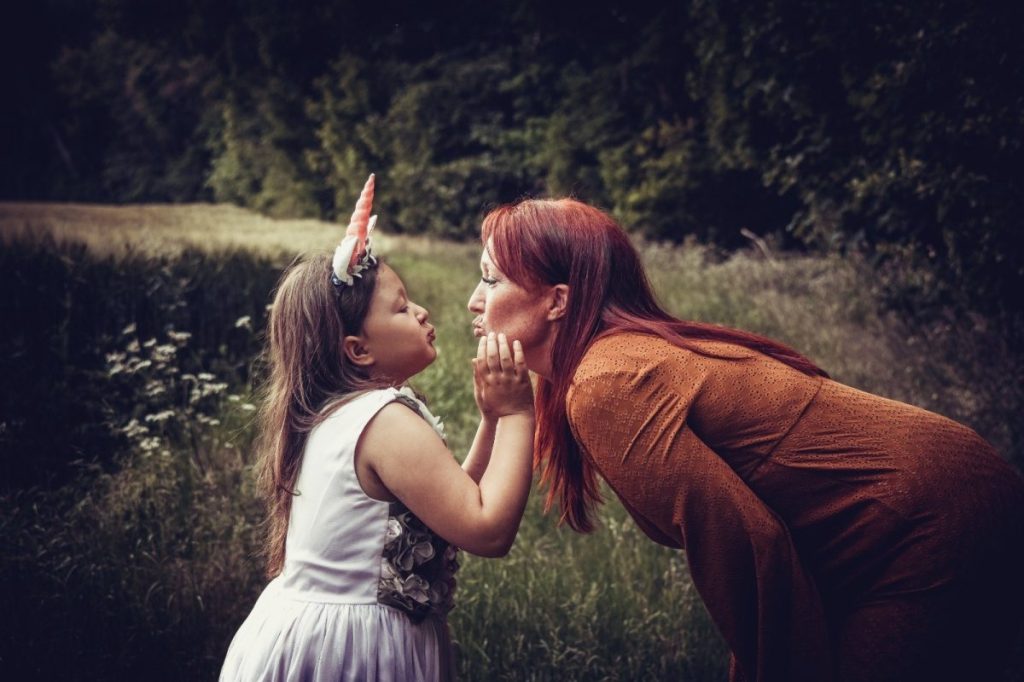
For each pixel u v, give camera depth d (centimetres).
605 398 154
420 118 2152
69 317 515
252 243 1083
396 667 156
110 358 466
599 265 167
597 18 1712
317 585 159
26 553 321
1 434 413
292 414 168
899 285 734
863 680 153
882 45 766
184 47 3338
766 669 152
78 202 4509
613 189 1589
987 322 605
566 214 171
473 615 292
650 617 287
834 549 158
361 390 165
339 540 158
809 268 902
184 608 301
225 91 3400
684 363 156
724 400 155
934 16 634
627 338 161
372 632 156
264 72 3002
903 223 765
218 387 478
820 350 613
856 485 154
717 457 151
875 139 757
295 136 2908
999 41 601
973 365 542
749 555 150
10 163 4647
